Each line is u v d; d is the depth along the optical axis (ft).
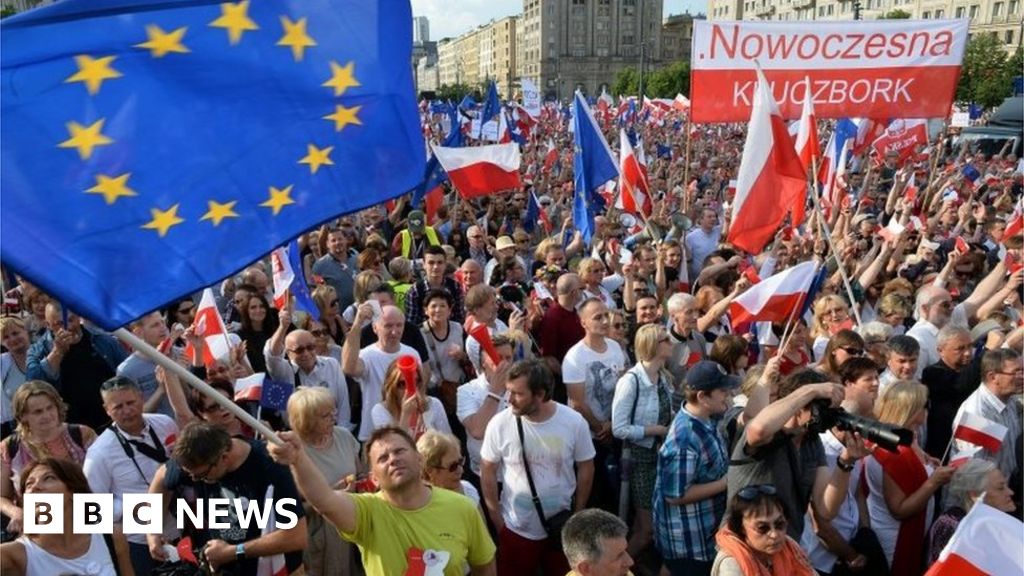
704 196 54.34
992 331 20.33
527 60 489.67
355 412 19.26
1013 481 16.81
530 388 15.03
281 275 21.94
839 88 29.55
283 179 10.05
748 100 29.99
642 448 17.51
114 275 9.05
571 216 39.91
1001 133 92.12
